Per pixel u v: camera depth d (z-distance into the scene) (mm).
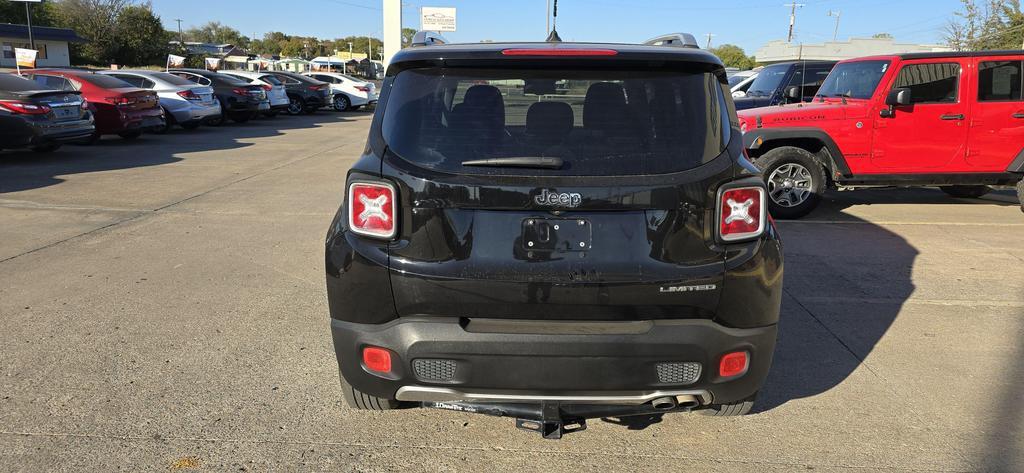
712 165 2586
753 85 13312
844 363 3984
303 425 3244
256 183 10039
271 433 3166
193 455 2971
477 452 3045
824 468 2926
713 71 2781
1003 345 4262
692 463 2967
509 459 2990
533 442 3133
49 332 4309
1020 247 6660
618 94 2672
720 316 2605
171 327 4418
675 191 2525
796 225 7629
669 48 2809
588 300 2527
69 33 52188
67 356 3953
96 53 55156
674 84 2711
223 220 7559
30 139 11438
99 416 3283
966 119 7742
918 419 3340
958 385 3707
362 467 2914
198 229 7113
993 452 3043
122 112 14602
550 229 2525
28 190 9219
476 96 2680
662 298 2539
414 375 2627
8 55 48438
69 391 3527
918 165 7840
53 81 14570
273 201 8672
